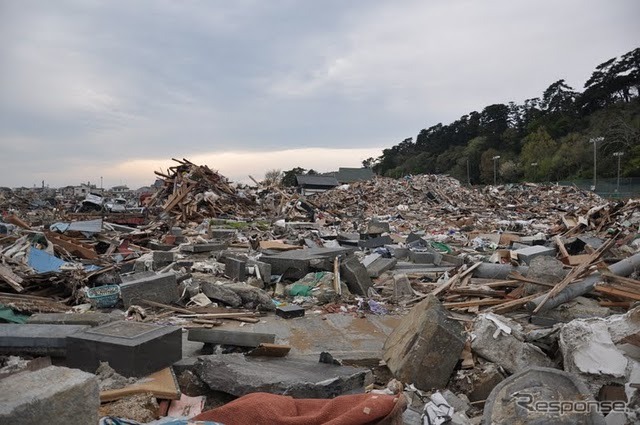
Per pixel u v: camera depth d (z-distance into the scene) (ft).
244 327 24.63
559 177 233.35
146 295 27.09
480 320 20.11
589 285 24.62
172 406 14.64
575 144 235.40
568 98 298.76
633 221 61.31
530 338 18.61
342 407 12.21
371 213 119.14
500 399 13.60
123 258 43.34
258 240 52.06
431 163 345.51
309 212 98.48
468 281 31.78
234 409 12.22
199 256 44.09
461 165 305.53
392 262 40.24
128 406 13.20
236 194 101.24
